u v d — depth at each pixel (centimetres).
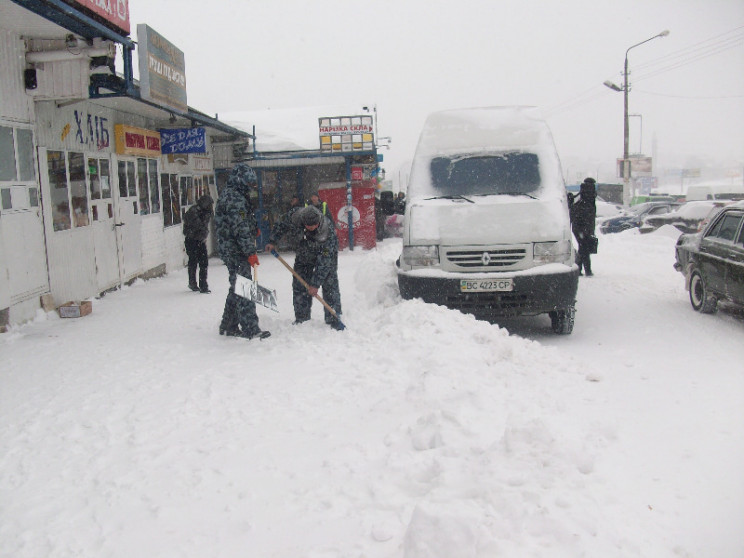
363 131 1742
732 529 307
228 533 316
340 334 686
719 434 427
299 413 467
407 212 789
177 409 481
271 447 411
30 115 829
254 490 356
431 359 539
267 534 313
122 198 1146
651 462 383
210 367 590
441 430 393
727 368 588
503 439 370
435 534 273
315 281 738
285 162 1794
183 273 1402
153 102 955
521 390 496
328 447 406
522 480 322
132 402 499
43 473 384
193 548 305
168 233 1411
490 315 729
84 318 848
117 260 1119
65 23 752
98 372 582
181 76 1077
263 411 473
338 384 525
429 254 737
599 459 375
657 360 623
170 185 1437
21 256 796
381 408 459
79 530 322
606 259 1525
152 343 692
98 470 387
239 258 702
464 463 351
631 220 2564
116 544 310
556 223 731
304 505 338
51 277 873
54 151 894
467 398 443
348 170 1778
